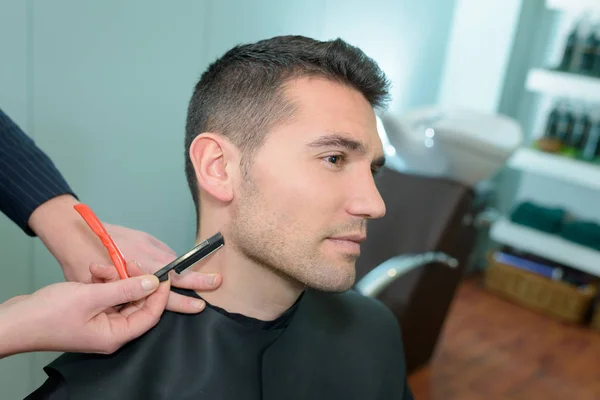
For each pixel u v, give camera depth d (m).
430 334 1.92
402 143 1.79
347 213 0.66
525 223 2.62
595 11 2.40
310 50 0.68
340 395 0.81
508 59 2.59
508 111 2.81
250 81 0.67
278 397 0.75
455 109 1.91
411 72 2.43
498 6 2.55
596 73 2.40
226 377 0.70
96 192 1.51
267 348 0.75
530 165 2.50
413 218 1.73
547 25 2.74
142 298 0.68
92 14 1.35
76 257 0.81
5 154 0.83
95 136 1.46
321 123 0.65
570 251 2.46
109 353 0.65
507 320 2.56
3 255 1.37
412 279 1.65
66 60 1.34
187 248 1.83
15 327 0.59
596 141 2.45
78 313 0.61
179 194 1.73
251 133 0.66
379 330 0.89
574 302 2.55
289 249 0.66
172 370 0.68
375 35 2.17
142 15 1.45
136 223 1.64
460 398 1.93
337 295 0.89
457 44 2.63
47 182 0.85
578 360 2.28
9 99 1.27
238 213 0.68
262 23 1.76
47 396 0.64
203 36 1.61
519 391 2.02
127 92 1.49
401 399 0.88
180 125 1.65
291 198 0.65
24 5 1.23
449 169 1.83
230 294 0.72
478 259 3.07
